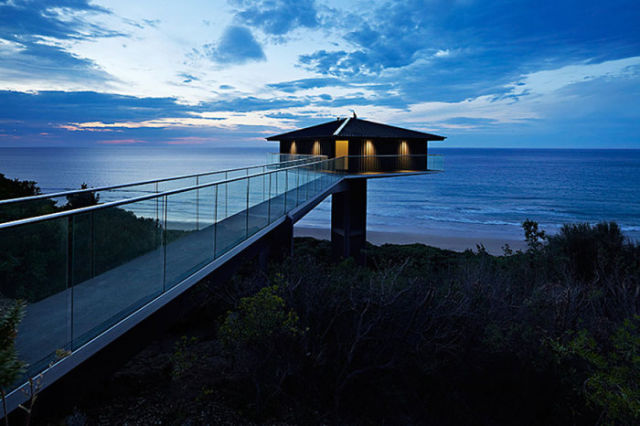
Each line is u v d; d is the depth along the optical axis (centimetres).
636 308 824
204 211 702
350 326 787
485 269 1041
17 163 15475
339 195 2559
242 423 626
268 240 1152
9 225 304
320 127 3033
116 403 621
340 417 690
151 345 841
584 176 11562
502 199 7719
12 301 312
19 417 335
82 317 407
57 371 370
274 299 681
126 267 480
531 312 788
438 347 761
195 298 697
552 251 1200
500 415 722
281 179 1209
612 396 539
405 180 11494
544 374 707
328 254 2659
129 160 18875
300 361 719
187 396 668
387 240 4369
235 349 700
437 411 733
